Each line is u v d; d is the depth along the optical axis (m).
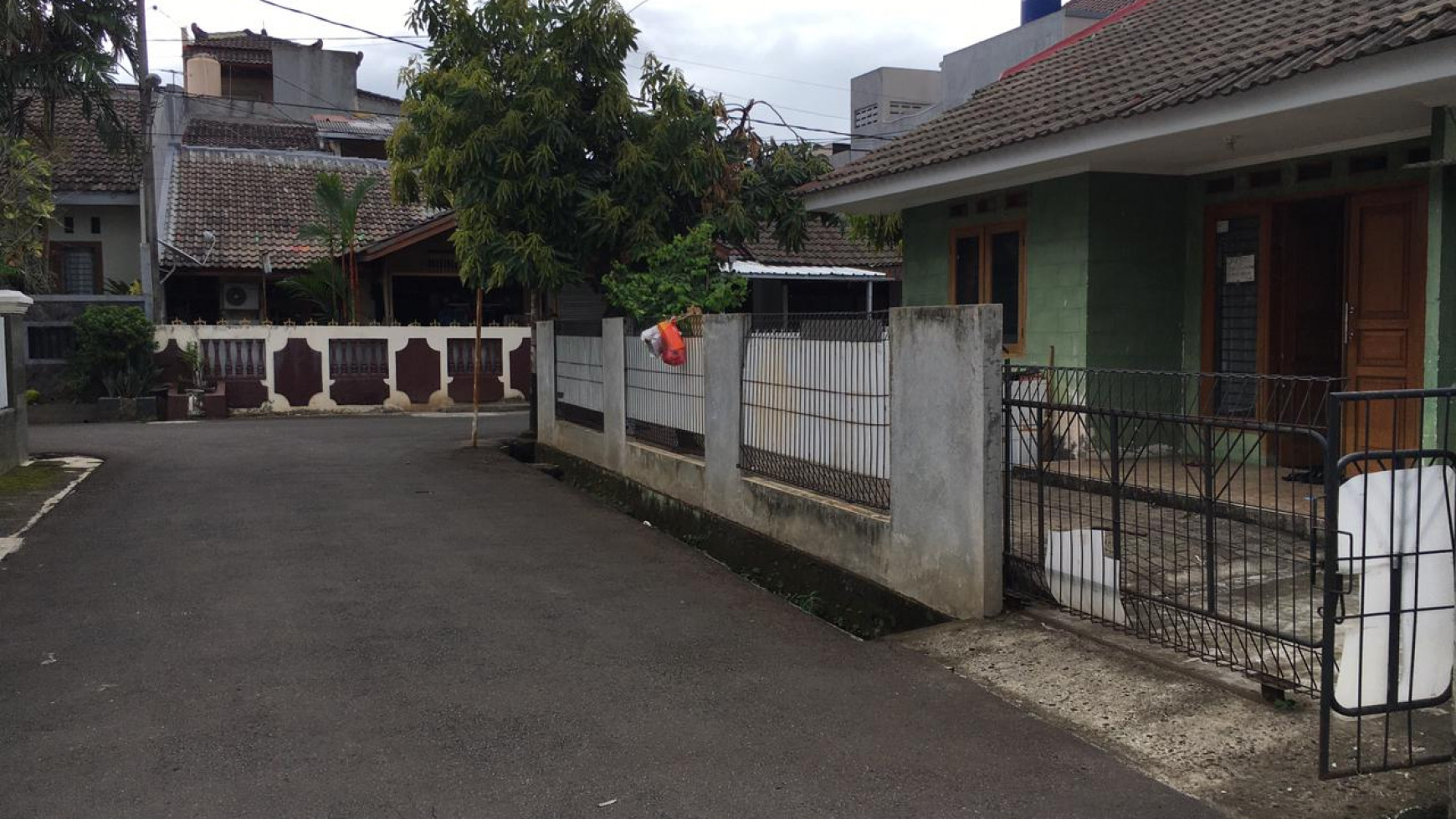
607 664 5.55
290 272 21.88
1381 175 8.08
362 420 19.12
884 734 4.54
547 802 3.94
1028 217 10.41
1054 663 5.16
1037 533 5.70
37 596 6.74
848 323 7.10
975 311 5.81
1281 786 3.87
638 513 10.60
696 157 12.21
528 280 11.76
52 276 20.55
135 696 5.03
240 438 15.73
